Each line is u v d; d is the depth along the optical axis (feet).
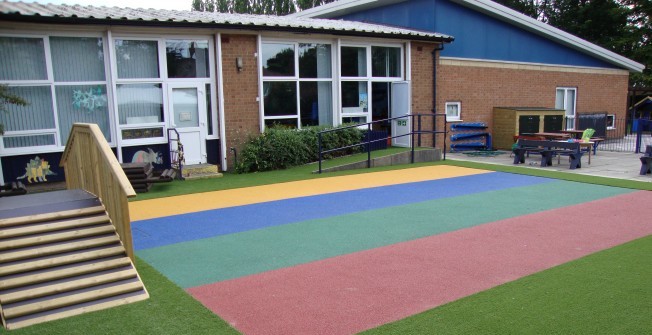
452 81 60.03
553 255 20.13
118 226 19.19
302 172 42.16
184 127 42.19
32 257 17.53
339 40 48.83
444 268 18.74
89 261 17.90
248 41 43.52
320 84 49.42
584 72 77.05
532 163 48.93
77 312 15.26
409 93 53.83
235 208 29.45
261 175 40.98
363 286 17.06
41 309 15.24
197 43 42.29
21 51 35.73
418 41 54.34
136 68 40.06
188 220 26.73
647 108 104.99
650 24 122.52
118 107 39.50
